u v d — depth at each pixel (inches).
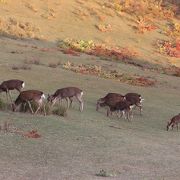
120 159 2591.0
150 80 6210.6
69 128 3179.1
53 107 3890.3
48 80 5246.1
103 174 2210.9
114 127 3518.7
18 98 3535.9
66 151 2630.4
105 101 4097.0
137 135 3363.7
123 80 5920.3
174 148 3065.9
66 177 2119.8
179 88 6063.0
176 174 2367.1
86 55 7465.6
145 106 4729.3
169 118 4284.0
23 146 2620.6
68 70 6003.9
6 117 3267.7
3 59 6048.2
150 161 2615.7
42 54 6815.9
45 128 3083.2
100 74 6043.3
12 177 2047.2
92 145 2832.2
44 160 2410.2
